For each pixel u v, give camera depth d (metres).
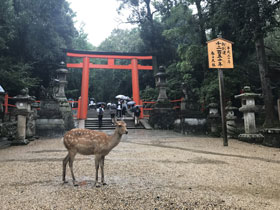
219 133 12.69
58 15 23.42
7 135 12.48
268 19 11.22
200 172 4.89
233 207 2.96
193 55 16.05
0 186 3.88
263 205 3.04
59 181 4.16
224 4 11.83
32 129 11.46
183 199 3.21
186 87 15.16
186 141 10.65
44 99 13.04
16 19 17.73
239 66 16.23
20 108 10.20
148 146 9.03
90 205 3.01
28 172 4.89
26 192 3.54
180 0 17.48
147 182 4.08
